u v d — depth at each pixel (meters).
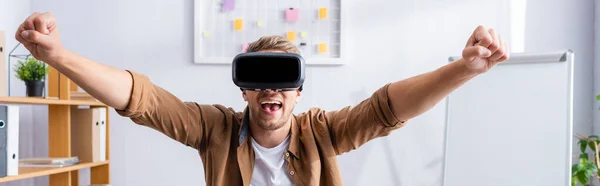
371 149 2.93
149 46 2.97
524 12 2.88
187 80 2.96
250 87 1.21
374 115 1.35
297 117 1.49
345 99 2.92
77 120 2.71
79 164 2.56
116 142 2.99
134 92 1.23
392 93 1.31
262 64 1.21
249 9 2.91
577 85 2.87
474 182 2.67
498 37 1.06
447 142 2.75
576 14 2.86
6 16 2.81
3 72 2.17
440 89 1.20
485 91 2.70
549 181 2.51
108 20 2.98
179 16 2.96
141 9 2.98
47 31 1.02
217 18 2.92
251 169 1.43
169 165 2.98
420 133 2.92
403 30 2.92
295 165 1.44
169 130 1.36
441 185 2.86
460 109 2.74
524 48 2.88
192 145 1.42
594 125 2.85
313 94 2.92
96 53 2.98
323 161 1.45
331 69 2.92
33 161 2.46
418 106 1.26
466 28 2.91
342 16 2.89
